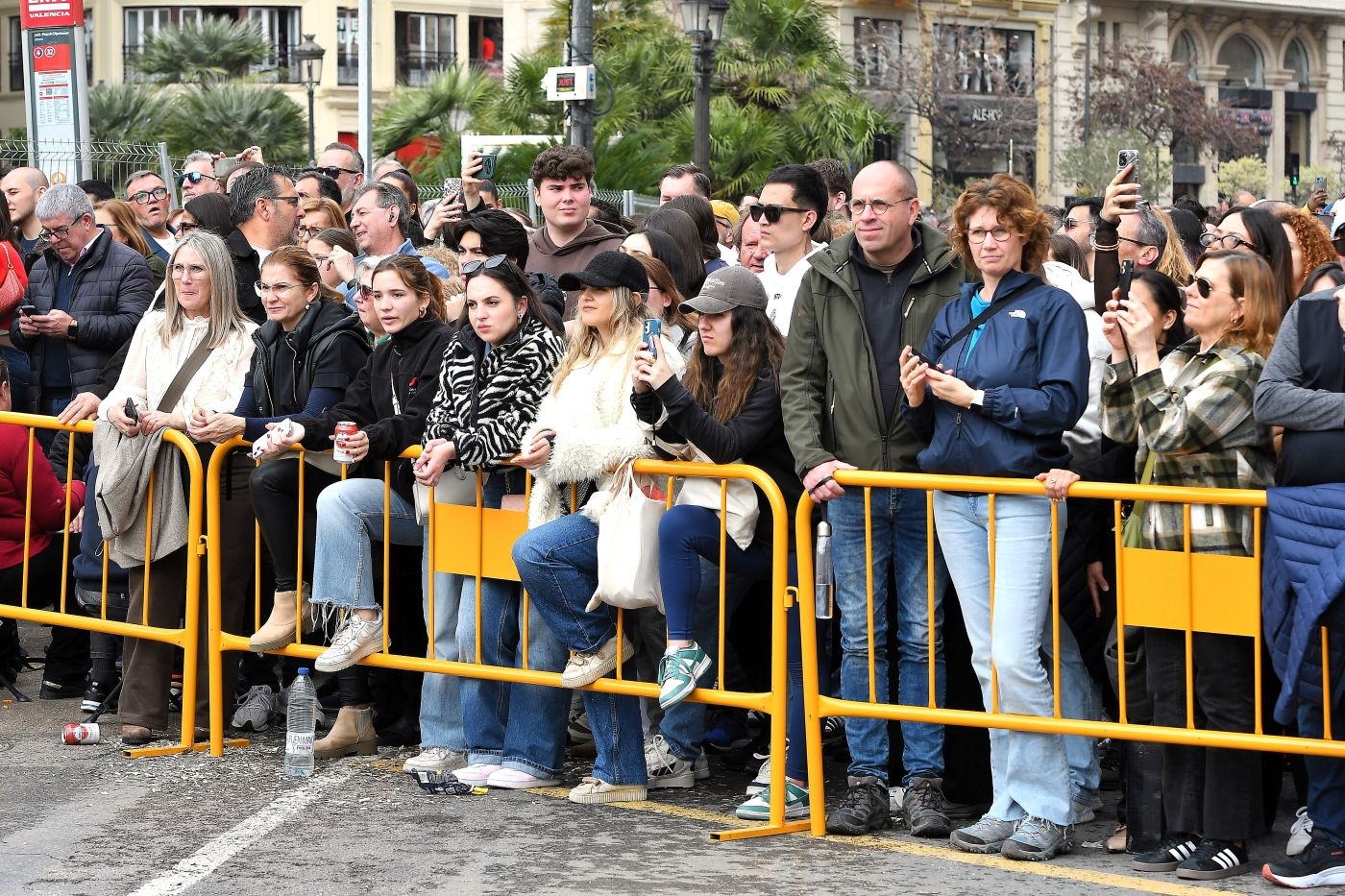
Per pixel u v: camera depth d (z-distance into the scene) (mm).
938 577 8695
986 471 8250
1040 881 7926
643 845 8453
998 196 8273
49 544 11742
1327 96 84312
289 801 9242
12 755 10352
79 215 13148
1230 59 81875
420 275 10047
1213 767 7992
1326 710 7695
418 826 8773
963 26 69312
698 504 8844
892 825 8930
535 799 9352
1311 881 7789
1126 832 8461
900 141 67250
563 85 25031
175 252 10891
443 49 67000
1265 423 7727
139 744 10539
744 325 8898
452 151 30078
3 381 11812
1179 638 8031
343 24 66062
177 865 8070
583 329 9203
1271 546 7625
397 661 9852
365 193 12352
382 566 10094
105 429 10531
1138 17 77250
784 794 8742
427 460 9336
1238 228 8719
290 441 9836
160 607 10570
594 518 9016
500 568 9469
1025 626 8195
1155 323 8547
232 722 10922
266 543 10250
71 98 19312
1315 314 7688
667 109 40469
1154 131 72125
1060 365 8164
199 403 10648
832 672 9680
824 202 10359
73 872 7969
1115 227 9109
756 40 42625
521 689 9586
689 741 9797
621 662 9141
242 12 65938
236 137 46219
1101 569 8672
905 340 8750
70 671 12109
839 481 8453
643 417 8680
